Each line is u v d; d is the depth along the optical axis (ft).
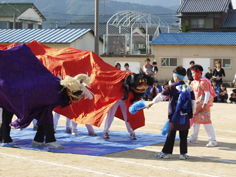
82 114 27.78
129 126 28.68
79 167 18.74
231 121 38.83
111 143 26.81
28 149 24.20
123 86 27.86
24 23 171.42
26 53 24.07
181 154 21.58
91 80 28.55
